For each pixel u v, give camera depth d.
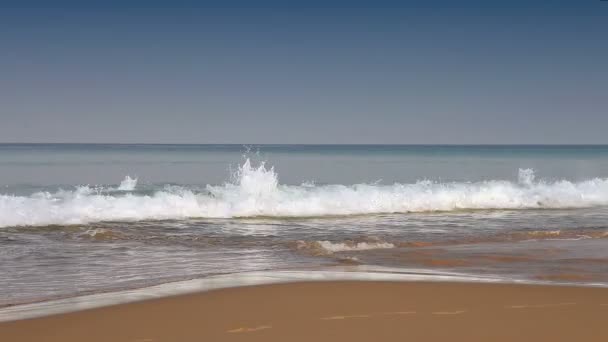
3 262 9.25
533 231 13.27
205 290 7.20
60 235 12.11
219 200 16.48
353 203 17.34
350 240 11.96
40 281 7.89
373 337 5.28
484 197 18.91
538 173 33.59
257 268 8.92
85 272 8.53
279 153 63.72
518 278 8.20
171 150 70.88
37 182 23.25
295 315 6.01
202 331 5.48
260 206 16.30
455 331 5.45
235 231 13.23
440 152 72.69
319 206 16.91
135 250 10.54
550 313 6.09
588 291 7.13
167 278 8.09
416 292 7.05
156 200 15.76
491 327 5.59
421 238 12.36
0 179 24.14
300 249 10.75
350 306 6.36
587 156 59.38
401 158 50.66
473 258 9.87
